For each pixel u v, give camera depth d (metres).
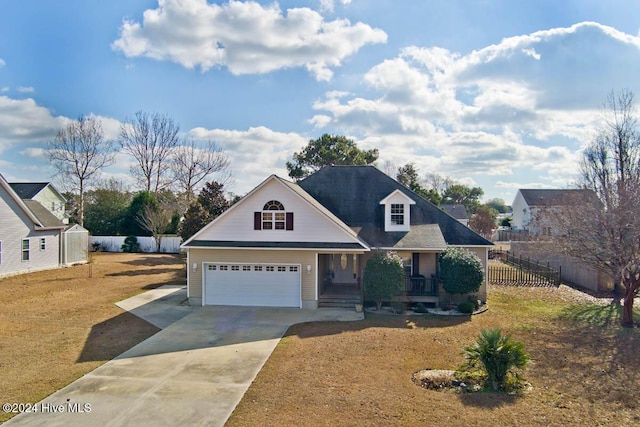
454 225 22.58
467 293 19.56
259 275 19.73
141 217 48.22
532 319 17.59
